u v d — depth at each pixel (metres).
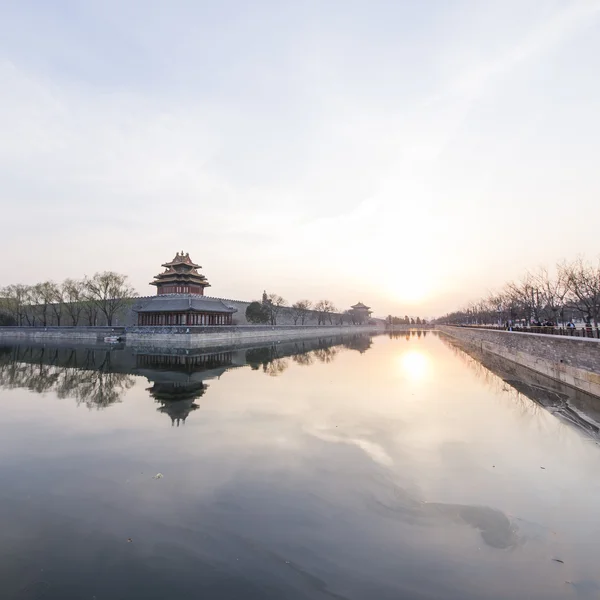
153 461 12.24
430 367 35.44
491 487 10.45
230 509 9.24
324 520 8.76
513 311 62.75
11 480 10.88
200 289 82.00
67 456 12.73
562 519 8.84
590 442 14.05
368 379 28.17
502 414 17.94
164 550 7.65
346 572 7.02
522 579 6.85
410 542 7.95
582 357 22.95
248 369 33.78
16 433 15.23
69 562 7.26
